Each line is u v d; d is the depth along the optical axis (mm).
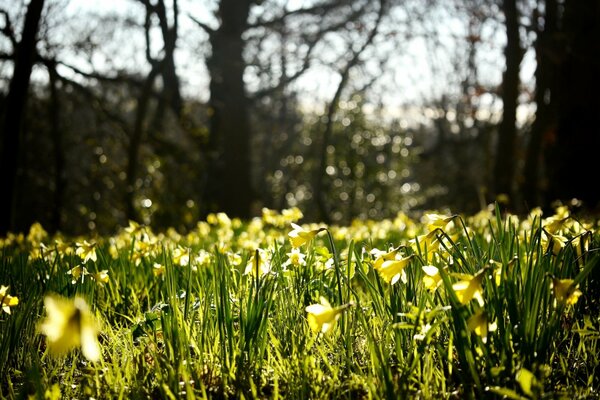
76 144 27016
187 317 3006
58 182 24250
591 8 14117
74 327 1471
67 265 4023
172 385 2365
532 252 2416
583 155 14000
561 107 14406
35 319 3227
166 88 24000
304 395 2406
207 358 2789
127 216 21109
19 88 12555
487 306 2398
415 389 2414
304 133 39812
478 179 38250
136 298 3611
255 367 2656
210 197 25719
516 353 2328
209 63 24531
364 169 34812
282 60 25188
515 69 20422
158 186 22406
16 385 2760
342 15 25234
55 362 2965
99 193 25922
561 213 4152
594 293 3029
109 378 2572
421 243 2742
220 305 2787
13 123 12586
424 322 2434
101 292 3832
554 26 18766
